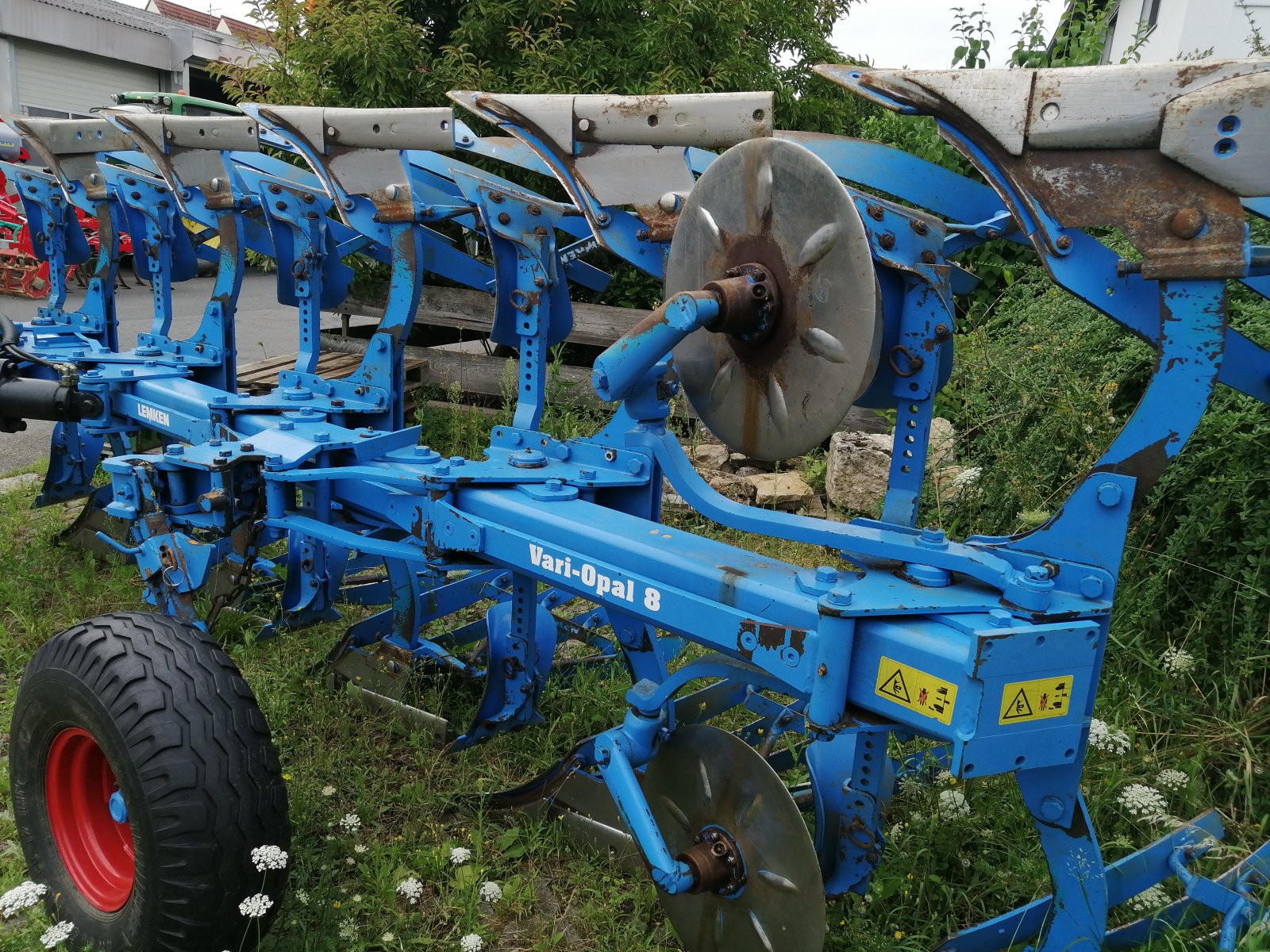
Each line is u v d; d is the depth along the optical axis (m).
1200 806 2.75
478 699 3.71
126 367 4.35
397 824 2.99
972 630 1.70
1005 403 4.59
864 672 1.82
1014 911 2.19
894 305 1.96
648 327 2.04
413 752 3.36
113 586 4.67
